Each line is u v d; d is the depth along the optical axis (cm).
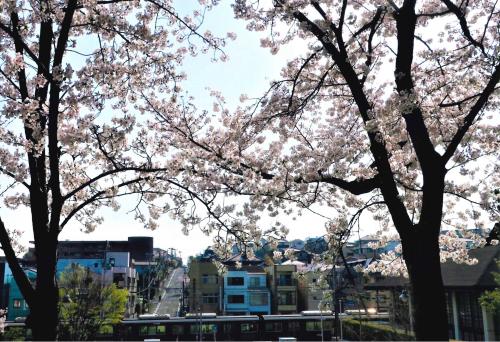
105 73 891
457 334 2345
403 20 746
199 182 955
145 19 968
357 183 809
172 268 9925
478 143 1021
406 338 2569
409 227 689
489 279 1994
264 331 3512
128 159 955
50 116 698
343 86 1073
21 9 755
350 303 3722
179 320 3512
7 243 668
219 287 6178
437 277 666
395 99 735
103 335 3366
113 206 1018
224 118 1038
